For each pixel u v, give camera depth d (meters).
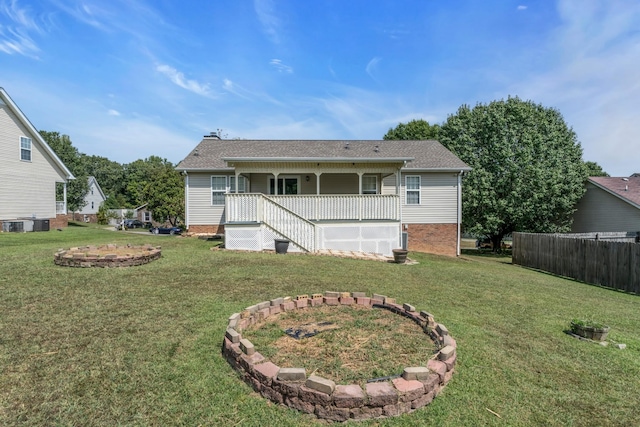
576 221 20.52
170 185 38.53
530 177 18.73
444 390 2.82
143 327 3.84
